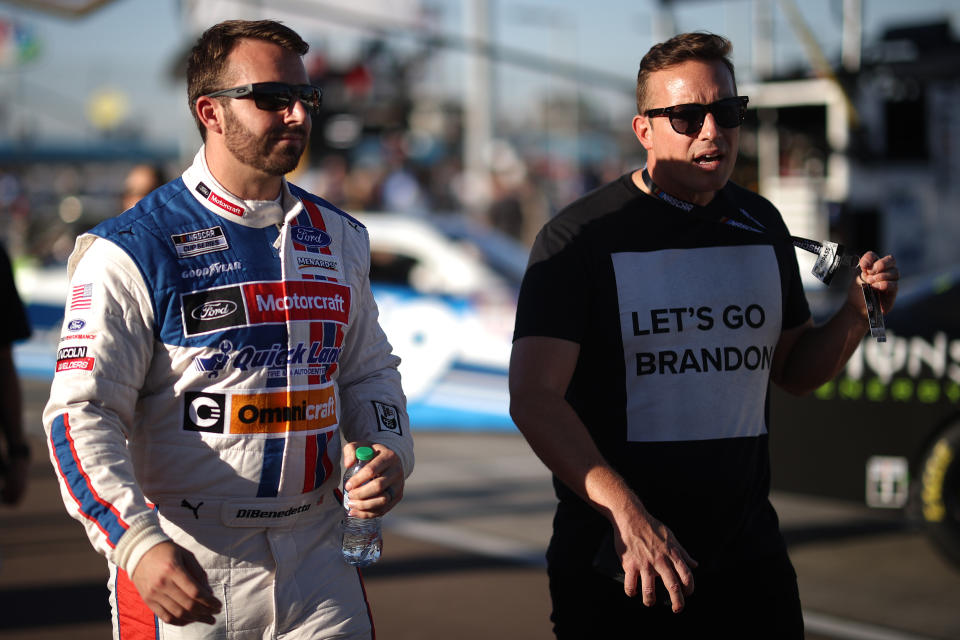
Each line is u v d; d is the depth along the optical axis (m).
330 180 17.50
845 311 2.53
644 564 2.12
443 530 5.69
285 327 2.02
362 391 2.22
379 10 14.37
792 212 9.06
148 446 2.00
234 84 2.00
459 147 24.06
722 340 2.41
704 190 2.42
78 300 1.95
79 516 1.82
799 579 4.84
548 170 25.23
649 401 2.38
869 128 8.32
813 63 8.45
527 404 2.31
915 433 4.60
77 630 4.07
